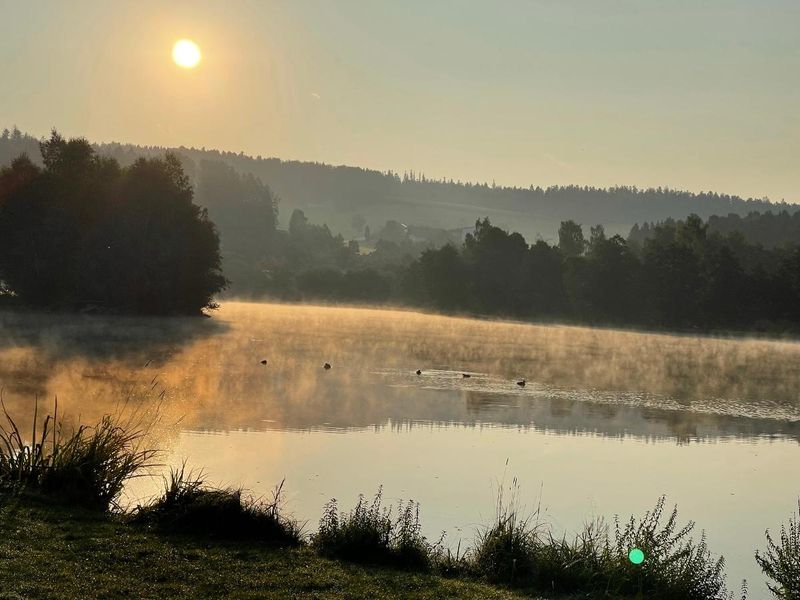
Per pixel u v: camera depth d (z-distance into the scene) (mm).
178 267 87125
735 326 117188
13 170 83438
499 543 13023
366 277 157875
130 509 14727
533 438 28250
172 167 89875
